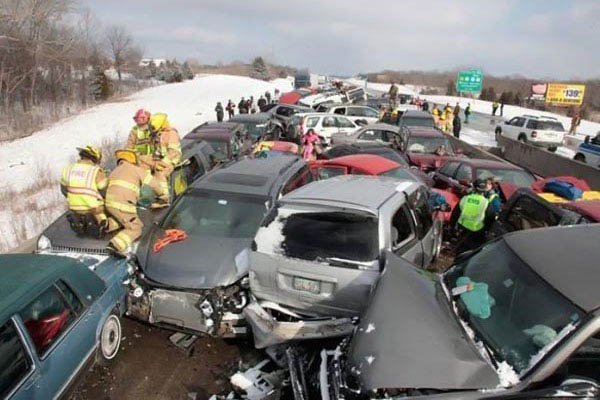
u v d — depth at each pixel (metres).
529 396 2.54
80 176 5.53
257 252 4.62
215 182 6.35
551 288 2.98
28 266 3.97
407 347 2.90
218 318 4.73
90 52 47.97
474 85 46.06
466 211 7.12
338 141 16.05
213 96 48.38
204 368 4.59
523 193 6.27
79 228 5.77
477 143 23.38
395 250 4.55
